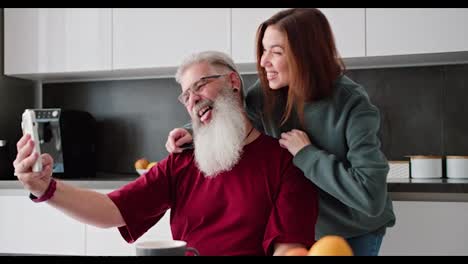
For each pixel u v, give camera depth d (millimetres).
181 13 2826
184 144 1619
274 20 1648
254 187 1476
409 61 2770
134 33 2896
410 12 2518
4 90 3164
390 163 2670
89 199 1431
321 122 1677
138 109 3285
